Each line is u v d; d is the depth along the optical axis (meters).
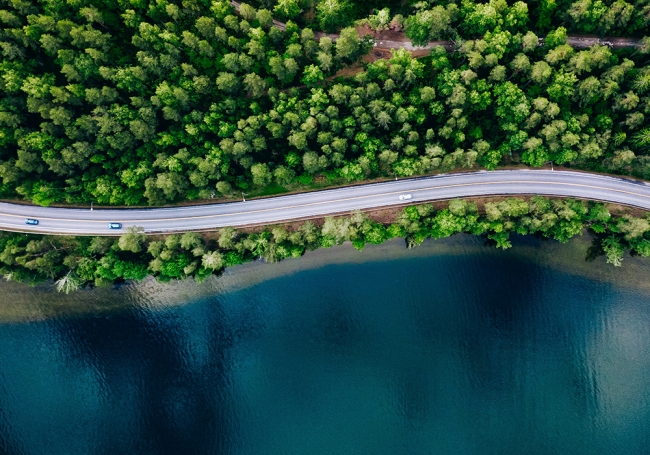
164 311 118.44
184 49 102.94
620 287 118.44
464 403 117.19
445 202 116.75
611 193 115.12
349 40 102.00
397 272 119.38
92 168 106.31
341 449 116.62
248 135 104.38
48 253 107.75
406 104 109.12
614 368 117.50
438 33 104.88
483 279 119.62
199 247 109.25
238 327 119.19
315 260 119.06
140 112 101.00
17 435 114.88
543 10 105.88
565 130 107.00
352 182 116.44
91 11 96.81
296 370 118.31
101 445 116.00
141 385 117.12
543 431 116.69
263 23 101.62
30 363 115.81
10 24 96.31
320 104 105.50
